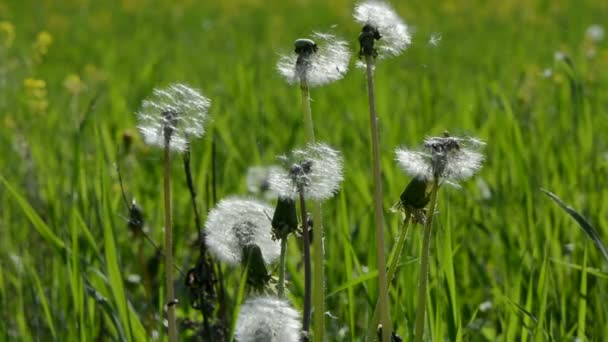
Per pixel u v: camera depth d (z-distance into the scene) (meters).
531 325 6.71
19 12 44.44
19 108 16.14
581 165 11.15
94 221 9.00
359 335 7.92
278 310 4.40
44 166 12.18
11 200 10.97
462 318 7.65
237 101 15.70
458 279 8.80
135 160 12.13
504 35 34.28
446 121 14.10
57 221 9.58
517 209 9.81
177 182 11.64
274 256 5.10
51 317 7.09
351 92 18.42
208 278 5.77
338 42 4.80
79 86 14.85
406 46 4.55
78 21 41.97
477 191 10.45
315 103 16.30
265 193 8.51
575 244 8.36
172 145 4.66
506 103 11.10
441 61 27.30
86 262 7.21
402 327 6.71
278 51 4.90
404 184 10.88
